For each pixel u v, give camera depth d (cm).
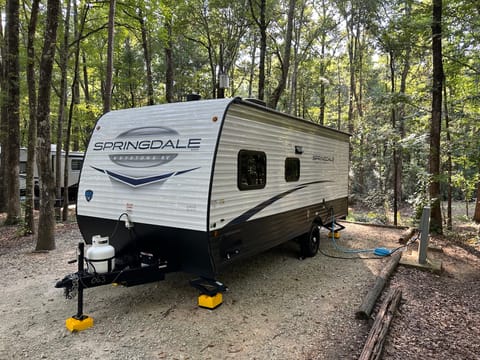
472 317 393
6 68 927
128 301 421
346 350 319
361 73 1881
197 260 386
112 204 445
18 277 494
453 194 1994
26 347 315
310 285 486
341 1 1641
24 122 2152
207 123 388
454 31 827
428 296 454
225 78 846
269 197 485
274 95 1076
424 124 1084
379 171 1572
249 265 577
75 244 684
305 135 595
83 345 320
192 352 311
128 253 439
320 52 2031
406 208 1599
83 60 1231
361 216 1205
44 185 631
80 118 1142
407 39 907
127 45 1688
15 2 881
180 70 1833
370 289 473
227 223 395
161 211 399
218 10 1431
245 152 425
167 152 402
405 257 622
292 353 313
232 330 353
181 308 403
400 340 337
